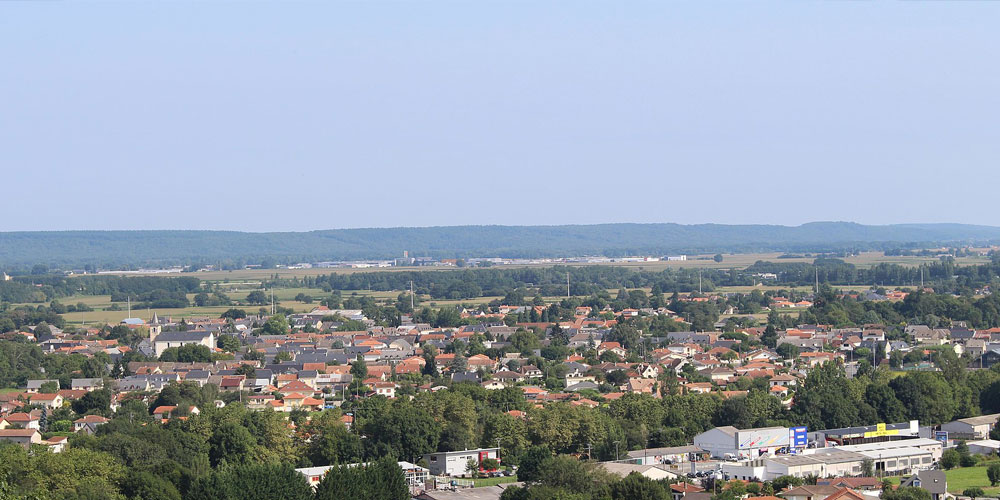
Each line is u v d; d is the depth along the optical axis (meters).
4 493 196.25
